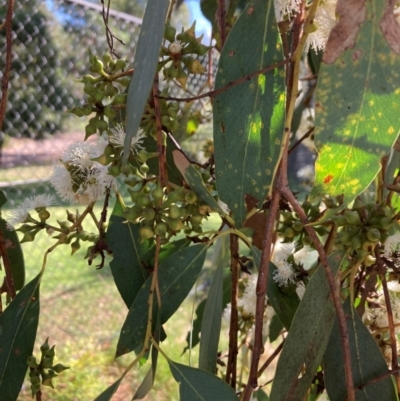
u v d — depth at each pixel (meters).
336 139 0.16
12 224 0.23
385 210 0.19
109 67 0.22
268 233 0.18
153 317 0.21
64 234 0.23
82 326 0.94
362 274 0.24
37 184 0.99
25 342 0.23
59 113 1.12
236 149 0.19
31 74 1.07
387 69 0.16
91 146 0.22
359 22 0.16
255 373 0.18
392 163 0.26
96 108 0.21
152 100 0.21
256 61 0.19
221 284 0.25
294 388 0.20
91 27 1.07
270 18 0.19
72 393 0.77
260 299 0.17
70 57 1.12
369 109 0.16
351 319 0.21
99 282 1.06
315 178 0.17
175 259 0.22
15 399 0.22
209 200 0.19
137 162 0.22
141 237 0.19
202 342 0.24
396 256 0.21
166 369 0.79
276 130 0.18
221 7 0.23
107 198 0.22
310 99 0.37
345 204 0.17
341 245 0.20
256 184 0.18
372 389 0.20
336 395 0.21
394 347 0.20
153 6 0.17
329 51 0.16
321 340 0.20
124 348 0.21
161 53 0.21
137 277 0.24
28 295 0.23
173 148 0.25
